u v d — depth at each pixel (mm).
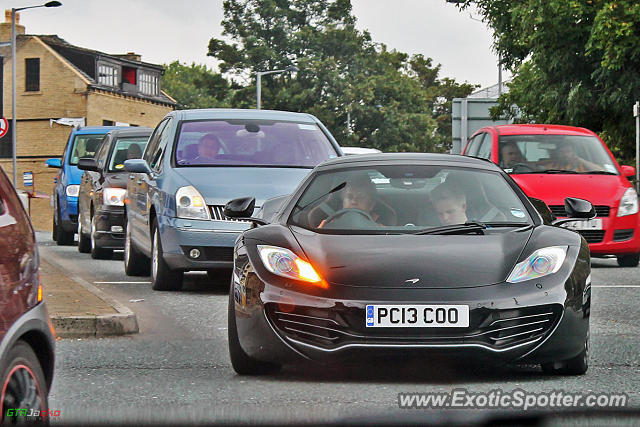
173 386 9133
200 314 14305
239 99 122688
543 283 9203
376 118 125500
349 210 10508
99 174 24969
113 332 12398
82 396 8680
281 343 9117
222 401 8438
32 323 6223
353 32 126312
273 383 9258
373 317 8945
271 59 123812
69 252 27375
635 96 38750
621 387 9000
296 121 18969
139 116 105750
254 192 16641
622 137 41344
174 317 14016
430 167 11234
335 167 11320
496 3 43219
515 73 44594
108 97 100812
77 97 97938
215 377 9602
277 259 9461
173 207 16672
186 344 11695
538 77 41594
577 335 9273
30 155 98938
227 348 11391
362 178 10984
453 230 10102
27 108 99312
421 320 8938
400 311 8938
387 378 9461
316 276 9234
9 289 6055
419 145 129500
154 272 17312
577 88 39812
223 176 17000
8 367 5922
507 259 9430
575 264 9484
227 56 124938
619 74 39125
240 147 17984
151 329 12938
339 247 9617
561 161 22766
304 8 127750
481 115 52938
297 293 9148
